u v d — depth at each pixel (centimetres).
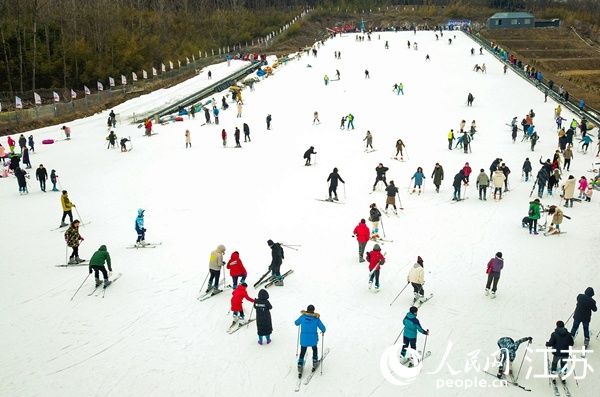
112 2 9575
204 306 1512
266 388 1168
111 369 1240
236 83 5962
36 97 4762
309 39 10869
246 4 14112
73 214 2320
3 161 3234
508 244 1934
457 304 1513
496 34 10319
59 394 1157
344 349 1306
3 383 1192
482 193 2531
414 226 2120
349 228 2105
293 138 3709
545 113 4247
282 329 1393
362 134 3753
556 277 1672
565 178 2734
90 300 1549
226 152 3409
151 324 1421
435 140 3550
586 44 9612
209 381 1193
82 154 3534
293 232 2066
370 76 5859
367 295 1569
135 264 1786
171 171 3002
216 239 2000
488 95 4881
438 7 14112
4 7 7338
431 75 5806
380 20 12850
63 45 6844
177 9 12281
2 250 1934
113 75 7462
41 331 1395
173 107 5147
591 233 2019
